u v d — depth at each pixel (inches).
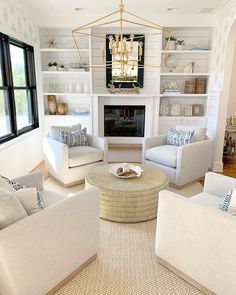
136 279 73.4
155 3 149.5
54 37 195.0
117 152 202.1
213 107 178.5
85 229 73.3
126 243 90.6
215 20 172.9
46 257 62.4
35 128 181.5
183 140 148.9
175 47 188.2
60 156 134.0
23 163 154.9
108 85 198.8
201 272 66.9
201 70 198.1
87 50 186.5
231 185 88.1
